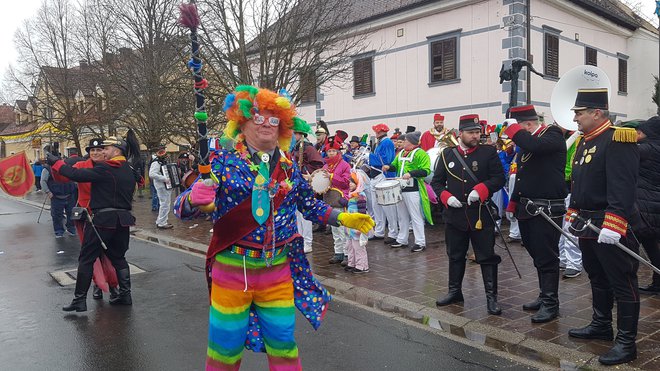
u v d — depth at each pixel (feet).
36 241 35.53
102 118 60.85
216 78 37.35
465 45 55.21
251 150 9.52
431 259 24.98
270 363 9.73
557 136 15.67
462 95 55.77
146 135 51.39
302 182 10.29
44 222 46.70
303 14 36.83
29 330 16.67
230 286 9.39
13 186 39.65
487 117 54.03
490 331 15.21
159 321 17.38
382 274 22.44
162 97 46.09
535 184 15.92
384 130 30.71
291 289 9.93
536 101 55.26
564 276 21.02
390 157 28.37
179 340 15.53
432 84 58.23
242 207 9.21
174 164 38.88
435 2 56.39
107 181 18.29
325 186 16.16
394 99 62.23
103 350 14.82
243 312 9.49
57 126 73.41
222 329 9.42
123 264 19.40
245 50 36.24
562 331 14.94
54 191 36.81
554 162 15.79
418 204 26.84
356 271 22.95
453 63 56.24
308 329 16.10
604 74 15.74
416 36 59.41
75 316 18.08
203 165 8.94
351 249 23.03
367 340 15.02
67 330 16.60
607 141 12.94
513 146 28.58
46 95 77.25
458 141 18.35
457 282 17.83
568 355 13.28
